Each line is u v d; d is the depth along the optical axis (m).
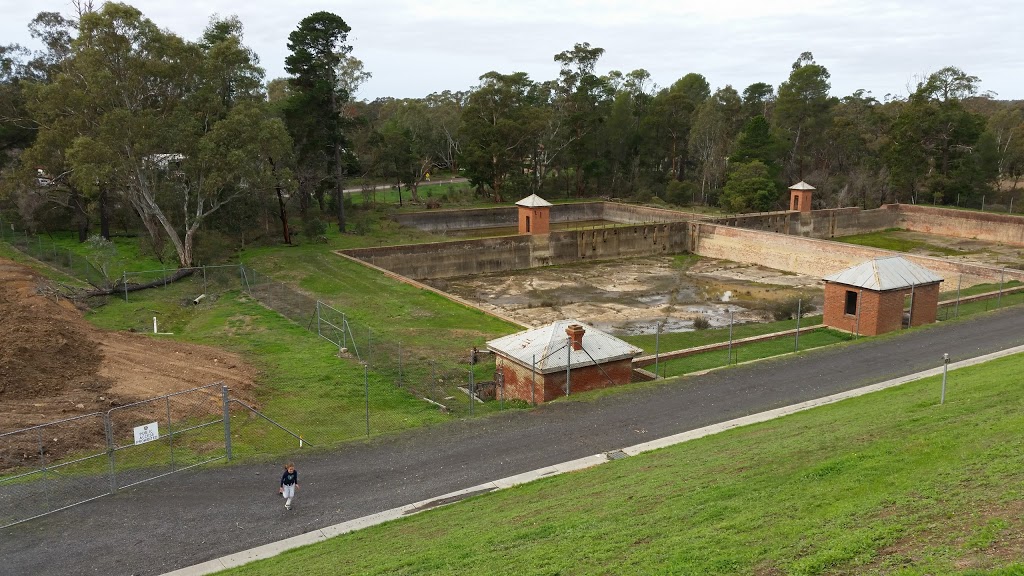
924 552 10.12
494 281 67.00
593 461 20.94
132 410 24.45
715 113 106.81
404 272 66.50
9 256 53.78
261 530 17.48
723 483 15.42
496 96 101.50
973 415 17.36
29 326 28.56
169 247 54.75
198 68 52.06
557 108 116.50
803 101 111.88
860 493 13.21
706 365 33.84
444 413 27.08
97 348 29.69
